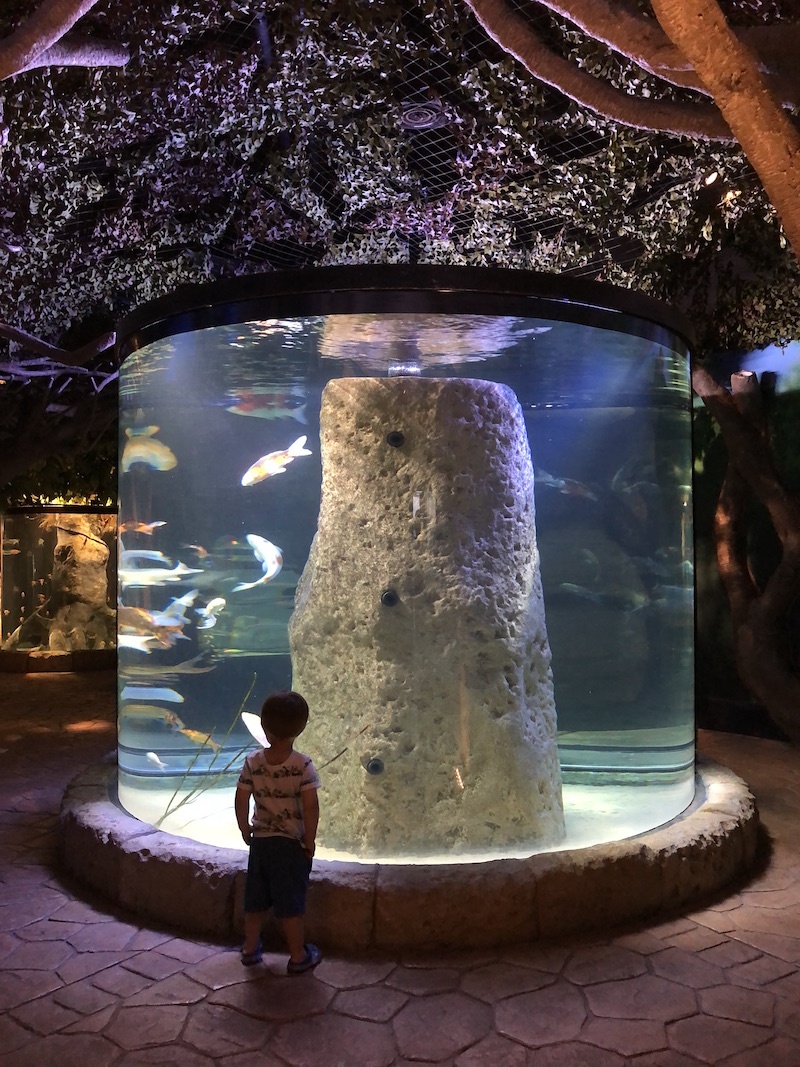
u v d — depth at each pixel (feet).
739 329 27.55
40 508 45.32
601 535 25.96
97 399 36.45
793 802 20.97
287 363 17.97
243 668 28.07
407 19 18.24
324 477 16.11
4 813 20.39
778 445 28.14
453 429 15.31
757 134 8.30
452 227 23.70
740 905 14.39
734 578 27.45
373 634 15.06
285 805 11.99
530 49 13.01
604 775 21.79
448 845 14.78
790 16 16.20
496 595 15.39
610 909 13.38
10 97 18.08
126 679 18.03
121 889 14.33
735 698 29.94
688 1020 10.63
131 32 17.21
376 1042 10.18
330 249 24.73
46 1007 11.05
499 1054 9.91
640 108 13.44
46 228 22.68
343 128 20.79
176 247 26.81
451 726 14.98
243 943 12.88
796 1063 9.72
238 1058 9.87
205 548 26.30
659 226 22.34
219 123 20.06
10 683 40.68
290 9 17.02
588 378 19.24
